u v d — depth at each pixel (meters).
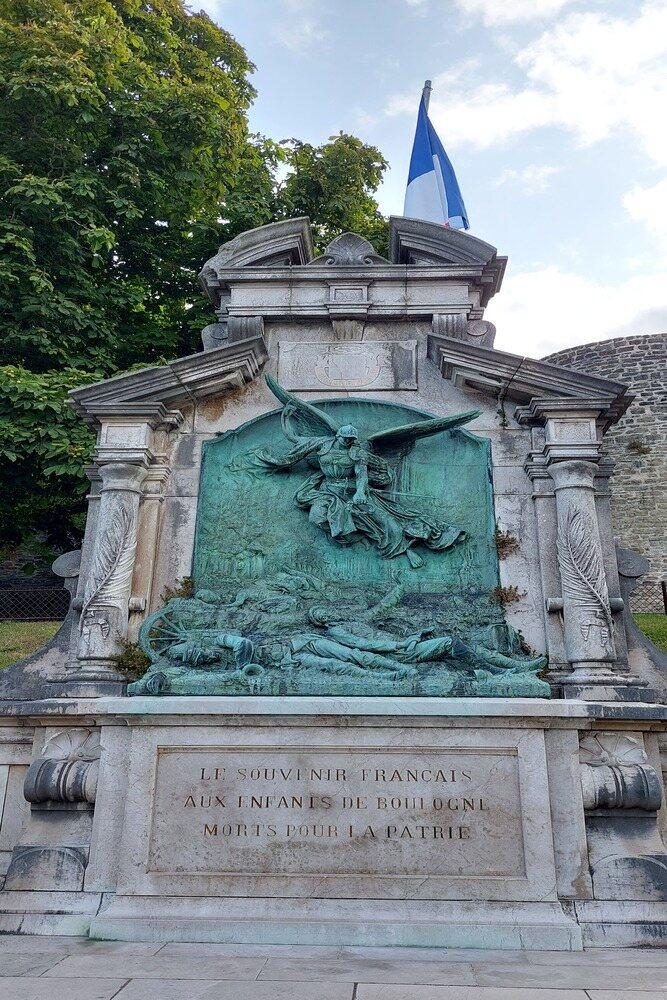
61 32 15.00
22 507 14.80
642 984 4.91
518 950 5.94
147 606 8.12
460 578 8.18
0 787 7.50
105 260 16.11
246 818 6.55
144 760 6.75
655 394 28.59
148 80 16.62
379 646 7.42
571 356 31.12
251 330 9.47
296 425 8.95
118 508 8.15
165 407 8.72
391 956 5.66
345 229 20.08
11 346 14.05
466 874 6.34
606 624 7.55
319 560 8.34
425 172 12.37
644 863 6.47
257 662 7.41
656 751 7.18
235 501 8.61
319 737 6.71
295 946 5.95
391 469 8.68
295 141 20.17
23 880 6.64
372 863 6.38
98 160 16.05
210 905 6.27
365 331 9.58
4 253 14.03
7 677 8.26
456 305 9.46
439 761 6.65
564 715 6.61
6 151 14.72
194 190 17.02
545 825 6.45
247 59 20.98
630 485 28.12
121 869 6.44
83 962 5.39
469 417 8.52
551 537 8.18
